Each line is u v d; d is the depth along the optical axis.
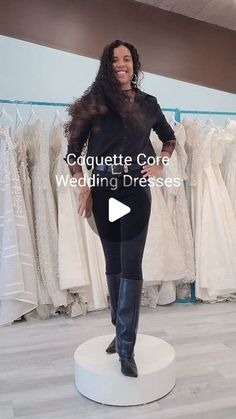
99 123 1.49
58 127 2.68
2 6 2.52
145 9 2.69
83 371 1.57
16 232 2.50
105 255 1.64
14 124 2.81
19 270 2.46
